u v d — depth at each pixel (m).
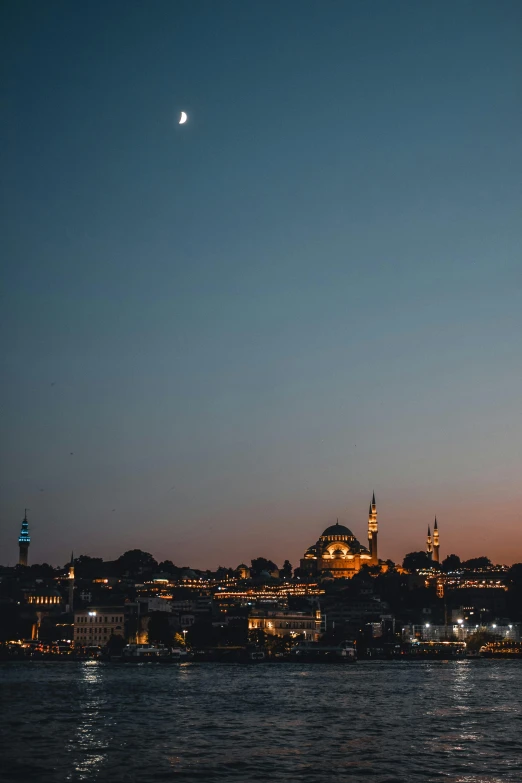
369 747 135.62
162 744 137.12
